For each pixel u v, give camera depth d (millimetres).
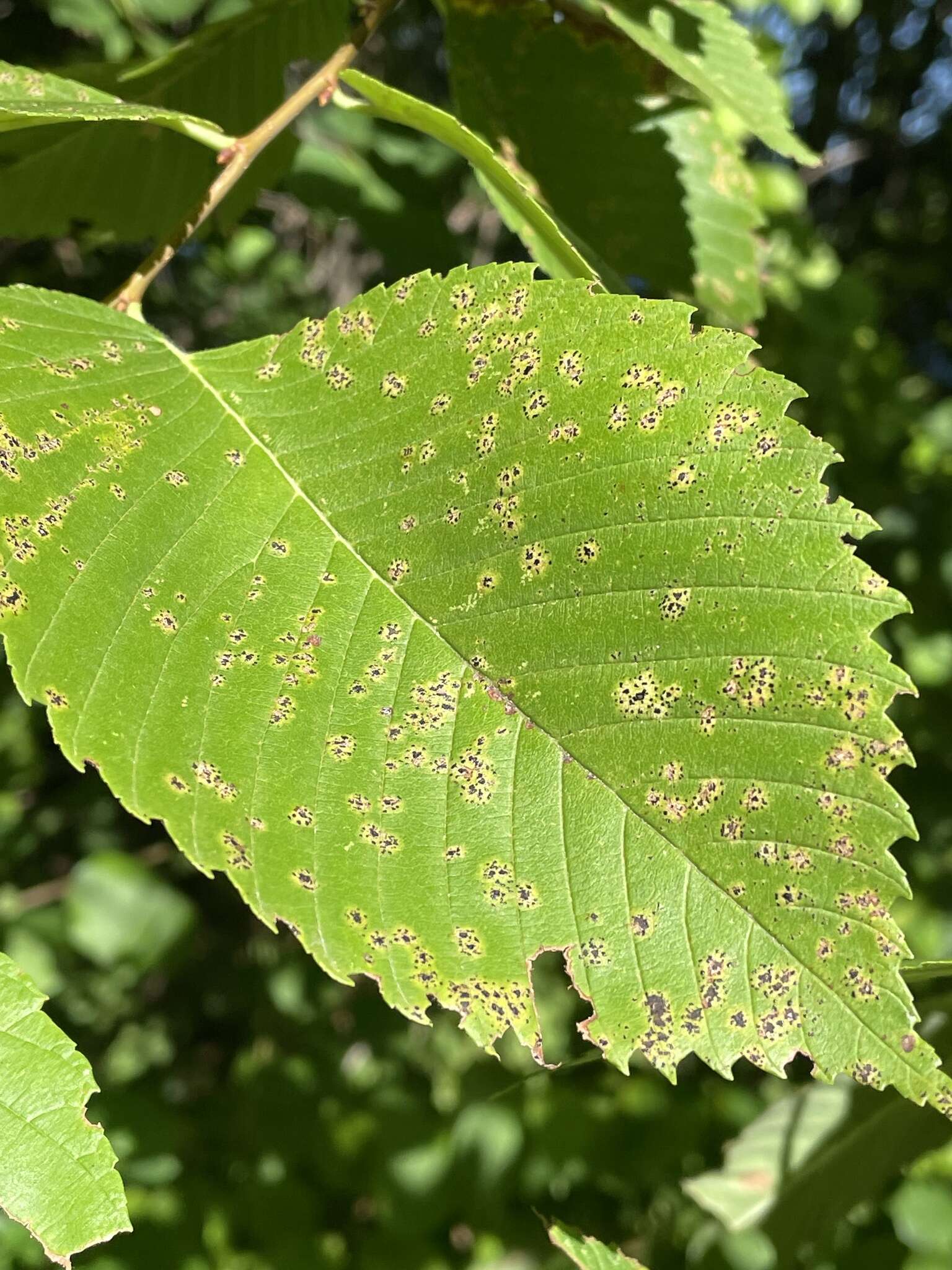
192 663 112
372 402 125
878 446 450
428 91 498
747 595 110
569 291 121
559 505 116
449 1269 323
